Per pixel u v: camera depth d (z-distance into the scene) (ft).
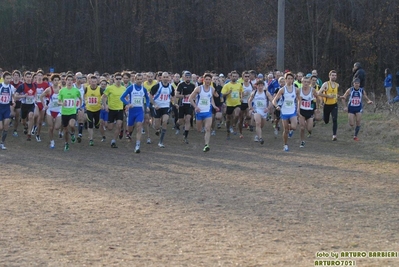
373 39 178.70
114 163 62.18
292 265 28.86
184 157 66.95
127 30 216.74
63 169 57.98
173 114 98.73
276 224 36.73
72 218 37.96
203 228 35.70
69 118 71.72
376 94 169.99
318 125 96.68
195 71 210.18
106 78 93.66
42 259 29.71
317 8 182.39
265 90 77.51
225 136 88.69
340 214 39.34
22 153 69.41
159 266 28.60
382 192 46.68
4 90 71.31
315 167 59.41
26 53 222.07
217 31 204.44
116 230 35.17
